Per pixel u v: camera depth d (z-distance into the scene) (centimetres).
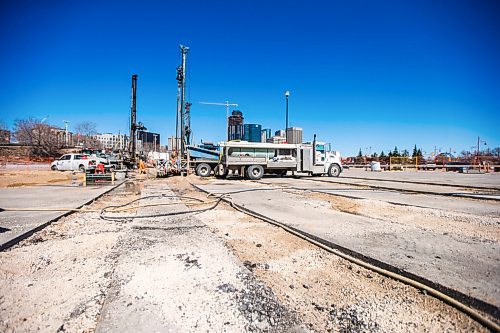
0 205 773
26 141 5981
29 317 242
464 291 274
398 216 639
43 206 757
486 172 3169
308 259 381
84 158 2848
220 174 2042
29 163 3969
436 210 712
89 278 317
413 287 299
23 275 325
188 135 2470
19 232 480
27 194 1035
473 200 902
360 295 282
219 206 795
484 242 437
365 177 2112
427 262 350
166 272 330
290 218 614
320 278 322
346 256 384
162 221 598
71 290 290
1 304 263
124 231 515
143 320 234
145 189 1246
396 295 282
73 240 460
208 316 242
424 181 1680
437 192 1089
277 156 1964
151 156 3241
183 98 2383
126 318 237
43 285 300
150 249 412
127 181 1728
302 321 237
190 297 274
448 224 561
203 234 495
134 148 2919
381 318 241
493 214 664
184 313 246
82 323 235
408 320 238
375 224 559
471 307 258
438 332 221
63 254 394
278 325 231
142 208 748
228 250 409
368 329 226
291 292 287
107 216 646
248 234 499
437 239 454
